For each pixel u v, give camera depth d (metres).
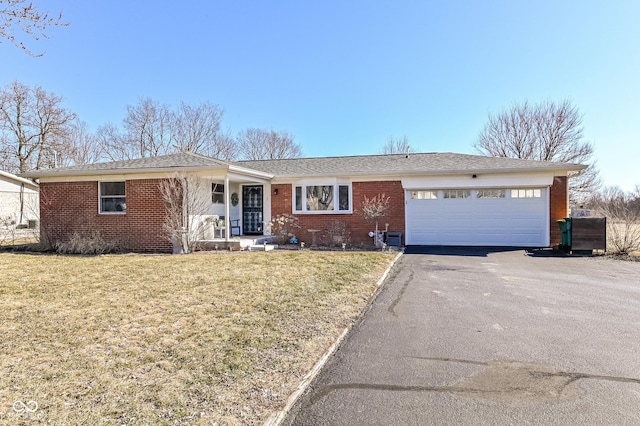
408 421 2.61
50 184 12.85
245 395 2.90
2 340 3.96
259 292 6.15
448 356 3.80
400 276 8.16
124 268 8.46
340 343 4.18
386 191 14.30
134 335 4.14
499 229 13.48
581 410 2.74
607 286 7.11
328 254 10.84
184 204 11.65
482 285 7.23
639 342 4.16
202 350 3.72
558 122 27.97
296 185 15.10
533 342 4.18
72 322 4.57
